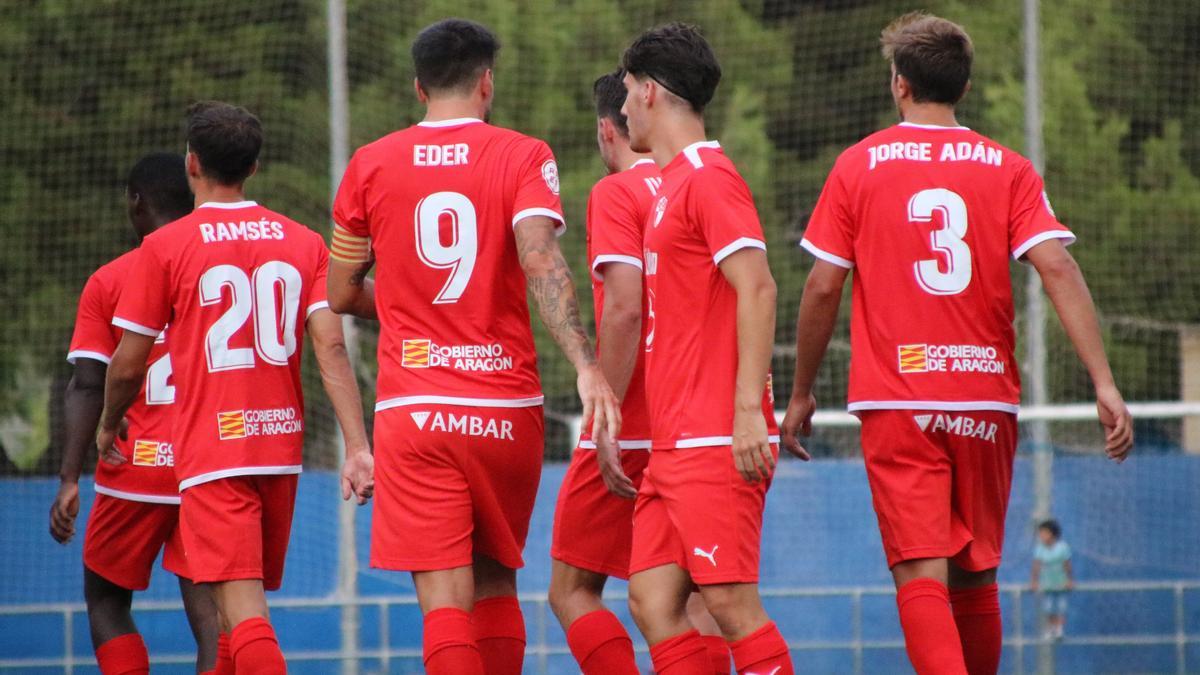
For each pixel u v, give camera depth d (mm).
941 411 17266
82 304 21500
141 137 69688
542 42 73812
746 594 16266
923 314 17375
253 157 19188
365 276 18016
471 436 16719
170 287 18703
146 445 21266
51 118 68562
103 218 68688
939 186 17469
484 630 18078
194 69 71000
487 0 72750
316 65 72875
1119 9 75438
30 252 67688
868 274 17609
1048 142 70000
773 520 48062
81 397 21344
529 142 17125
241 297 18750
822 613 42156
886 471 17547
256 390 18750
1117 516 49281
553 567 19219
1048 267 17391
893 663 41875
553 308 16375
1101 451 49375
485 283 16844
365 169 17109
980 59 72375
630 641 18625
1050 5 74250
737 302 16031
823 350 18266
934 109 17844
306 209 69562
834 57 77062
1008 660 43219
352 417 18984
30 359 67875
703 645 16781
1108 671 43094
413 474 16750
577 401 63344
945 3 74750
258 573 18531
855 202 17641
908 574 17375
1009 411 17625
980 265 17438
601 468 17234
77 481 21469
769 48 76500
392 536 16812
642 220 18016
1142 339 70125
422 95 17594
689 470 16234
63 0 68875
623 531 18828
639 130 17016
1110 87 75125
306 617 38969
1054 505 49312
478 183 16875
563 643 39812
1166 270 71250
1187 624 43406
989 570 18172
